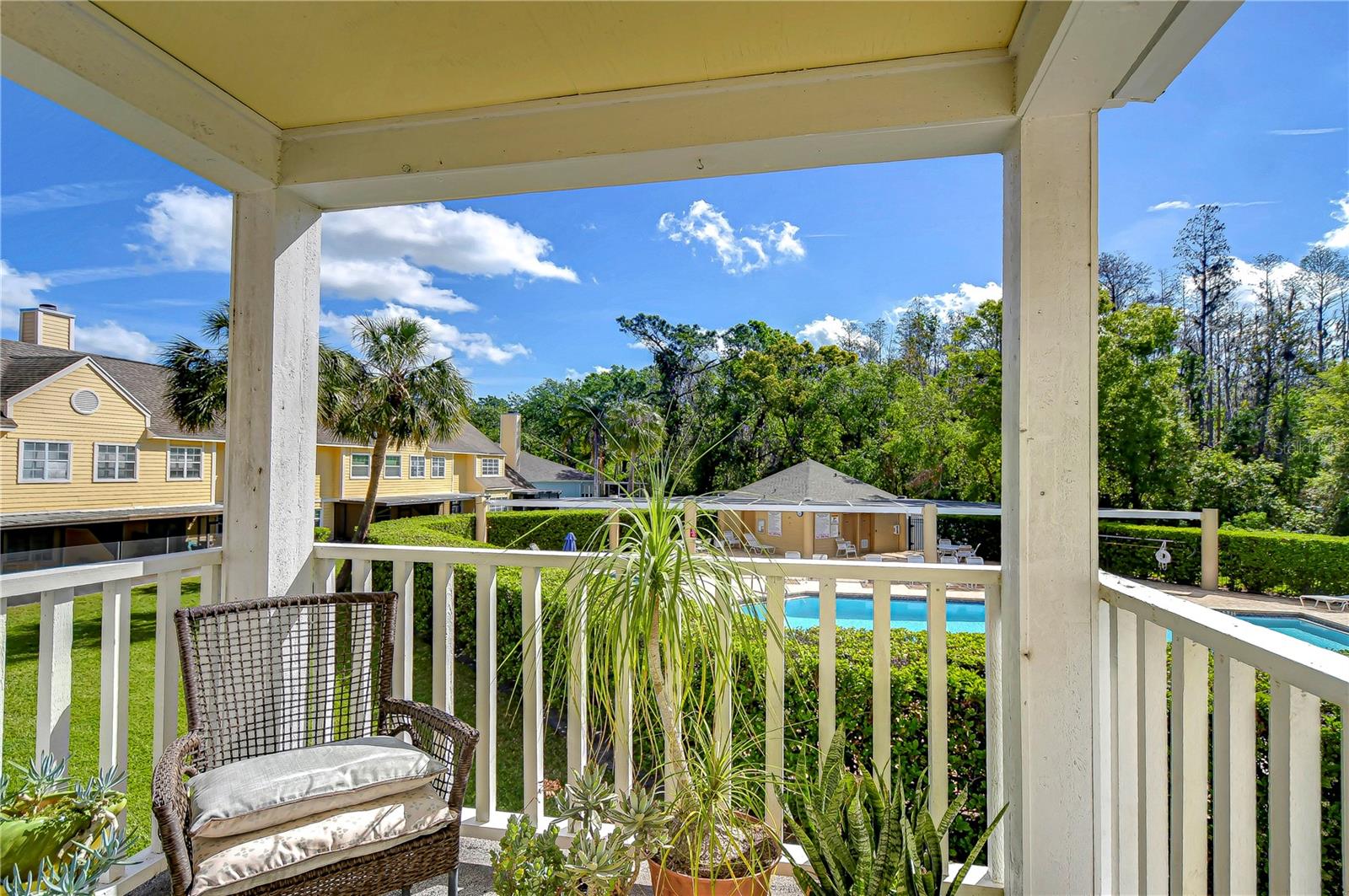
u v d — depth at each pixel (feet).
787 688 9.16
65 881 4.54
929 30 5.35
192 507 53.67
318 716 6.67
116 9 5.12
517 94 6.42
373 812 5.02
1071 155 5.34
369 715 6.81
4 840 4.94
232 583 7.09
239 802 4.71
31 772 5.47
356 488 60.39
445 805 5.34
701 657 5.82
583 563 5.78
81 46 5.09
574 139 6.45
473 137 6.67
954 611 28.14
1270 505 65.00
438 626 7.19
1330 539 32.63
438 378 47.21
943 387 87.10
